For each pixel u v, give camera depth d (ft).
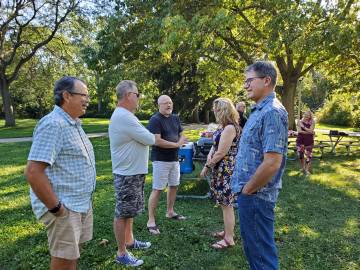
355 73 43.50
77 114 8.41
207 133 21.48
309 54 33.37
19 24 79.87
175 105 74.28
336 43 31.14
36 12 78.79
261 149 8.35
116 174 11.88
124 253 12.22
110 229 15.33
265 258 8.53
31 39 84.74
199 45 40.78
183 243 13.93
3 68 85.05
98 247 13.46
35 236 14.71
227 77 52.95
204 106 88.63
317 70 50.70
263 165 8.02
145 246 13.50
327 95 47.09
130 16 45.03
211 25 33.27
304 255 12.93
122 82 11.93
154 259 12.55
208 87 57.16
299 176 26.61
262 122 8.23
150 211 15.11
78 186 8.30
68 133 8.10
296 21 31.96
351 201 19.85
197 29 33.14
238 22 41.52
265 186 8.42
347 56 38.34
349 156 38.22
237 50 44.39
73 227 8.19
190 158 18.60
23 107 129.39
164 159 15.08
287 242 14.05
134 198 11.87
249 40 44.42
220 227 15.65
